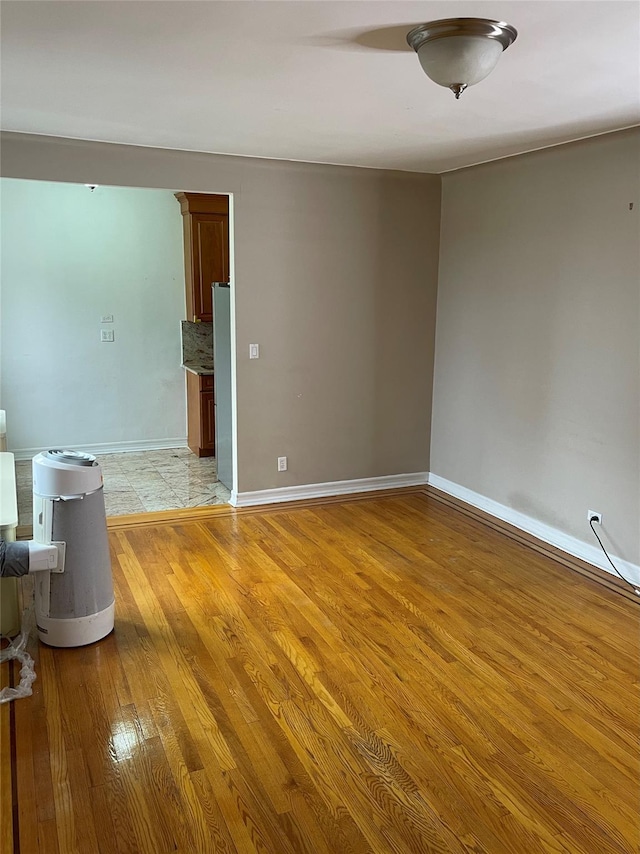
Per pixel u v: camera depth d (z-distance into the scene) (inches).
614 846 81.7
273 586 150.3
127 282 252.4
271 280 191.9
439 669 118.8
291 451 205.5
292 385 201.2
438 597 145.9
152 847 80.7
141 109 132.0
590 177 154.3
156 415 267.4
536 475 179.0
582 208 157.2
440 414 217.9
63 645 122.7
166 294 259.3
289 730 102.2
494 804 88.3
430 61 90.0
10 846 80.4
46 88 117.7
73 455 124.9
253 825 84.1
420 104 125.0
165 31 89.8
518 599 145.3
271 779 92.0
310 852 80.3
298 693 111.4
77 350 249.4
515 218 178.1
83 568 121.2
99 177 166.9
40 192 234.4
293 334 197.9
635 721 105.5
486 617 137.5
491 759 96.7
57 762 94.3
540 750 98.7
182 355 266.2
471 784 91.7
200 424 254.8
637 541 151.3
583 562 164.6
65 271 242.4
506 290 183.8
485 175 187.9
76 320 247.1
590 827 84.6
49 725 102.1
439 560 165.2
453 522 191.3
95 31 89.8
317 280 197.5
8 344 239.0
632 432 149.8
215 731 101.6
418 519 193.3
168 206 253.4
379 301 207.0
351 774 93.3
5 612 124.5
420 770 94.3
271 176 185.9
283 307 195.0
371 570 159.2
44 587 120.9
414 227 206.7
